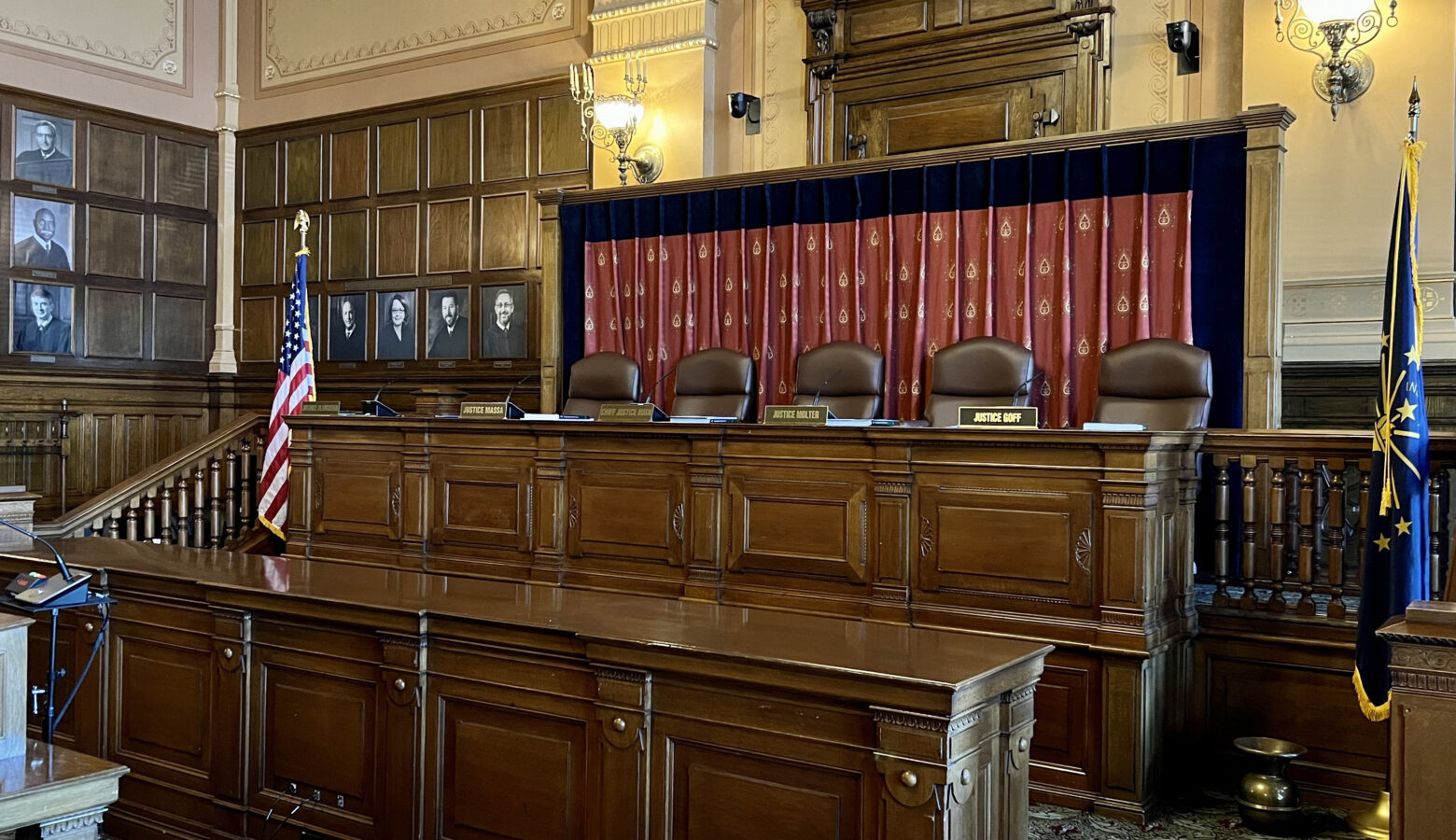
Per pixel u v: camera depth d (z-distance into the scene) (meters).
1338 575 3.75
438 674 2.88
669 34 7.75
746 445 4.38
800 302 6.20
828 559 4.16
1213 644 3.89
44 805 2.17
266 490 6.82
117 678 3.55
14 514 4.38
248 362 9.72
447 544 5.19
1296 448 3.86
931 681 2.17
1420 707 2.35
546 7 8.34
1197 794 3.79
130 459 9.15
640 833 2.54
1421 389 3.41
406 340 8.94
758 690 2.41
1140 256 5.16
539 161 8.30
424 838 2.88
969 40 6.84
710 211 6.47
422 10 8.91
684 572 4.52
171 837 3.38
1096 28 6.44
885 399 5.63
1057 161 5.41
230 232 9.76
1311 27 5.89
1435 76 5.64
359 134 9.16
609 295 6.82
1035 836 3.36
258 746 3.21
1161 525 3.66
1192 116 6.32
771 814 2.41
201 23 9.68
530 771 2.73
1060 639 3.66
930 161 5.75
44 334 8.66
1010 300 5.56
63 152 8.78
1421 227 5.70
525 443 4.96
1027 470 3.76
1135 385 4.69
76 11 8.84
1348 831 3.48
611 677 2.57
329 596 3.06
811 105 7.36
